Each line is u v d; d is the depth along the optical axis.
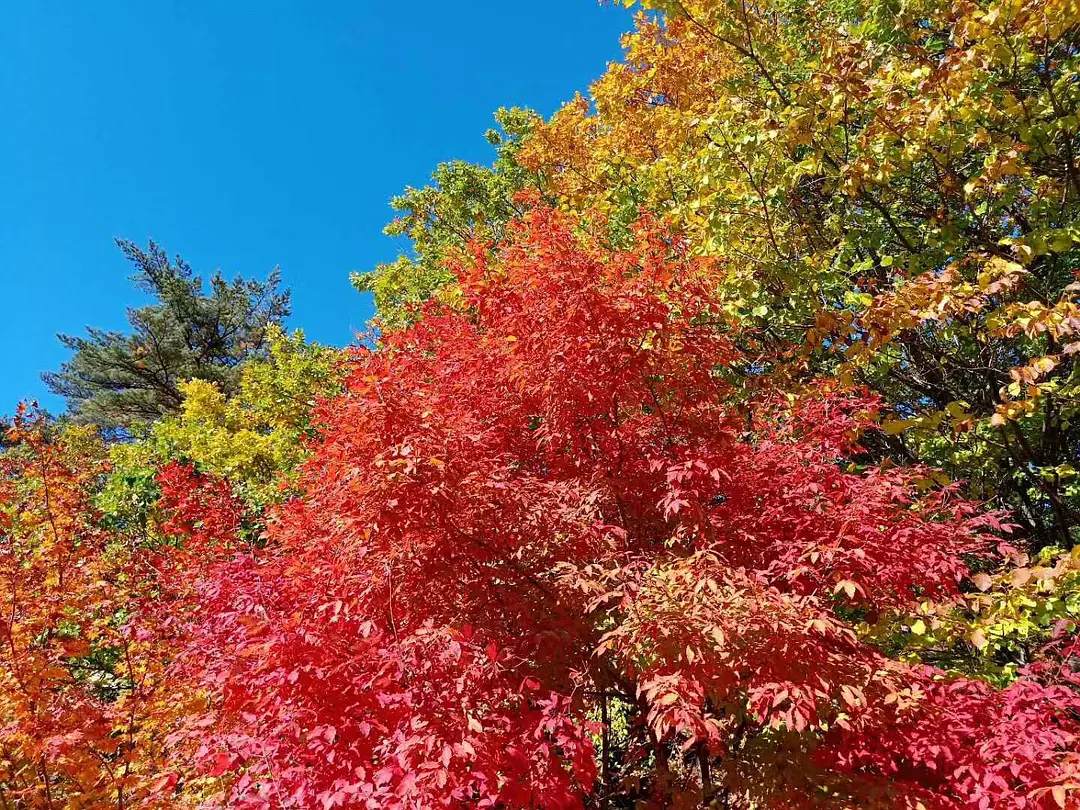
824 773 3.68
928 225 6.08
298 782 2.92
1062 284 6.32
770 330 7.05
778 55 6.47
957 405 4.91
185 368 28.42
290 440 14.10
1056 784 2.88
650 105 9.99
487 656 3.21
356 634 3.62
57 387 30.20
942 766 3.48
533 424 5.62
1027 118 4.91
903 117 5.05
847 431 5.01
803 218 6.59
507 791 2.98
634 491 4.81
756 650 3.43
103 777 5.00
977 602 4.13
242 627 4.18
